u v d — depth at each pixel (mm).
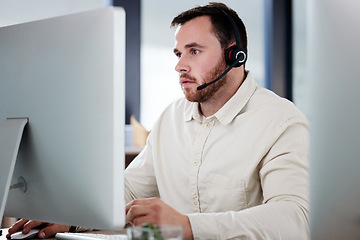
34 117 1056
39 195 1069
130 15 4285
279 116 1487
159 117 1776
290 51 4797
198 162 1581
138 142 2990
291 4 4785
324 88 736
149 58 4441
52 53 1018
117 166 928
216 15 1563
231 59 1555
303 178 1320
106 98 925
